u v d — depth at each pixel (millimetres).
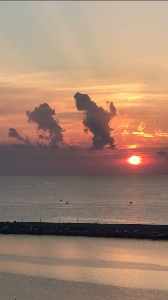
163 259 101125
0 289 78938
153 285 80875
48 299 73125
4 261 100562
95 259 101562
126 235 129750
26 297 74312
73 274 88812
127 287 79625
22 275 88312
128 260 100500
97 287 79625
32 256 105438
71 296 74688
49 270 92000
